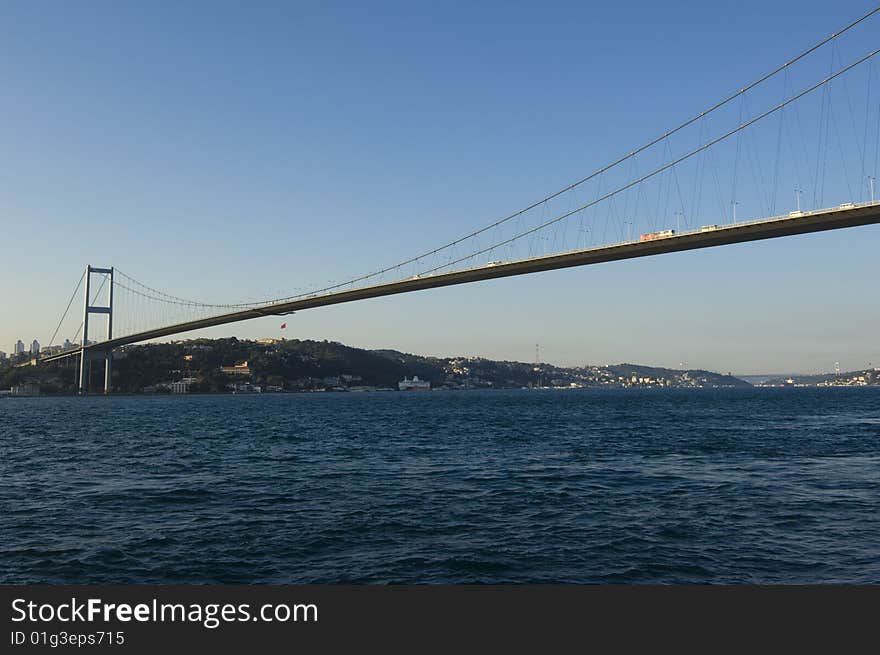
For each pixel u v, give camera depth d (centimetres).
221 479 2481
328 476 2547
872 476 2483
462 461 3006
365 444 3884
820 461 2947
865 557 1392
